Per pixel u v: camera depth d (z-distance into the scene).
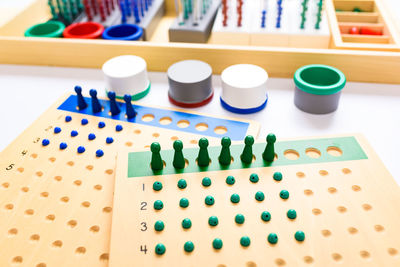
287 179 0.56
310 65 0.77
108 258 0.49
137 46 0.86
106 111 0.77
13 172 0.62
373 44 0.83
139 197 0.54
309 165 0.59
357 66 0.80
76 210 0.56
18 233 0.53
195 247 0.48
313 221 0.51
